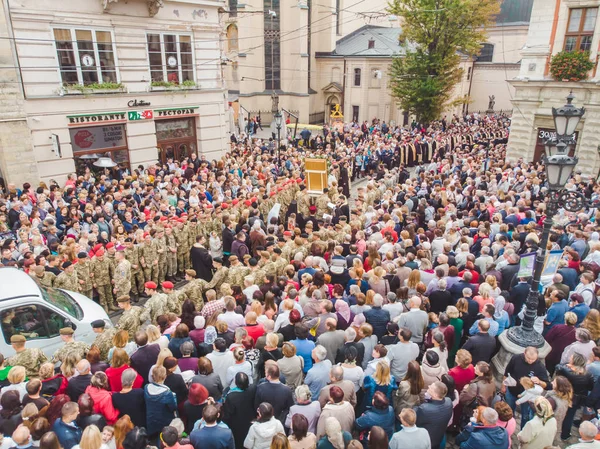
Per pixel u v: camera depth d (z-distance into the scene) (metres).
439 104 37.59
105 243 12.85
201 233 14.56
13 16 17.02
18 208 13.97
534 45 23.28
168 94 22.91
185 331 7.27
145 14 21.22
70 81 19.30
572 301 8.63
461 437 6.07
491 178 19.66
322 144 33.97
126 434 5.09
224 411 6.05
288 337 7.66
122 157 21.80
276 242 11.76
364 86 51.06
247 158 23.92
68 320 8.56
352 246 10.97
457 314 8.06
